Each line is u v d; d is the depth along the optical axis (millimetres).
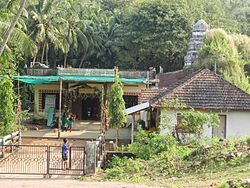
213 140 21547
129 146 23047
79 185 15867
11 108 23703
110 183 16312
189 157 19328
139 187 14977
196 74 28797
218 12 71125
